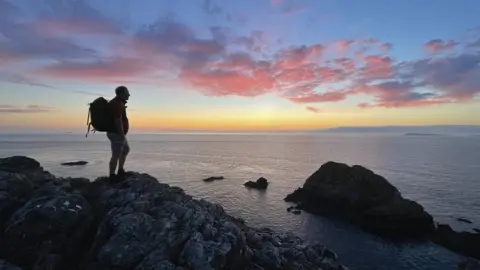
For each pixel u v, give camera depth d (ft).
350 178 162.40
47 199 33.24
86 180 42.52
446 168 358.84
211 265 28.89
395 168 361.30
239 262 31.48
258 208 172.04
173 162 456.04
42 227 29.84
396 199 137.28
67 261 29.14
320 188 169.37
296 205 174.50
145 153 649.20
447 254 107.24
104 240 30.48
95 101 39.58
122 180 41.81
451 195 203.31
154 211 35.09
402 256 105.50
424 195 203.82
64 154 548.72
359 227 135.13
